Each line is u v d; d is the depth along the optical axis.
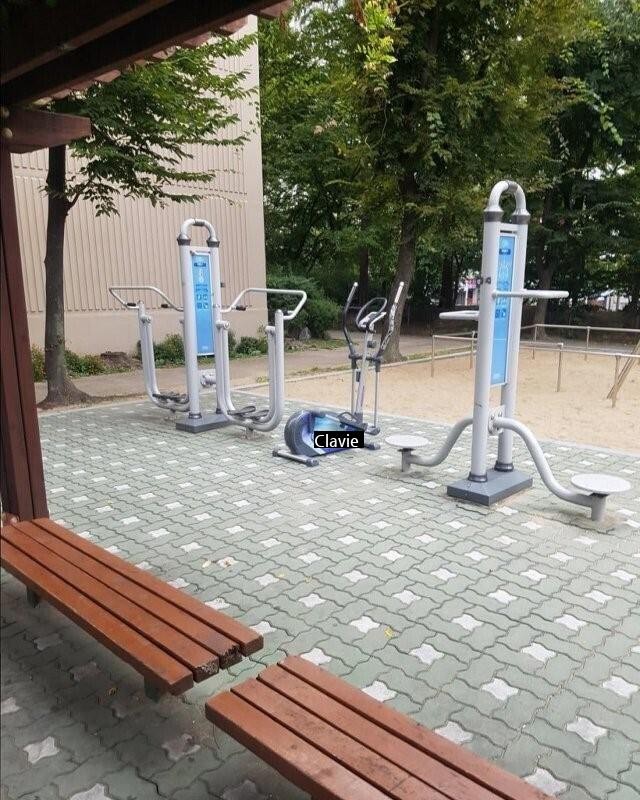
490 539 3.42
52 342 7.41
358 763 1.42
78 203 10.48
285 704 1.62
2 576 2.98
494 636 2.49
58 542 2.51
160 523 3.69
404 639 2.47
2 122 2.60
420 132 9.23
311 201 20.08
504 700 2.11
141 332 6.60
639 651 2.38
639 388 8.49
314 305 15.42
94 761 1.85
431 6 8.62
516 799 1.33
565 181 14.97
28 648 2.42
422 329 19.64
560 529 3.55
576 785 1.75
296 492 4.22
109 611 2.01
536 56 9.67
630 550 3.28
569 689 2.16
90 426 6.26
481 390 3.94
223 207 12.55
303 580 2.96
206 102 7.39
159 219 11.59
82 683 2.21
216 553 3.27
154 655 1.77
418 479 4.47
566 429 6.18
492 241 3.71
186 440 5.66
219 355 6.00
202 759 1.86
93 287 10.84
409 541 3.40
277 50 16.19
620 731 1.96
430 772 1.41
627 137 14.41
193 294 5.88
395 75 9.34
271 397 5.44
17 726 2.00
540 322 15.75
